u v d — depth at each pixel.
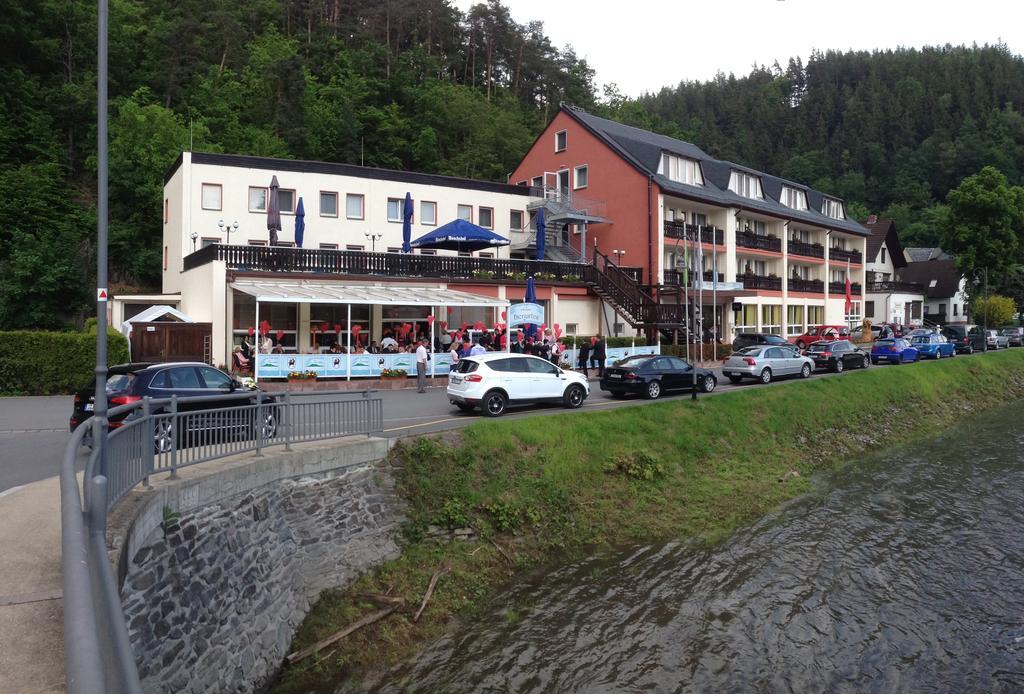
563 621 11.12
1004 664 9.90
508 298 32.88
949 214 66.25
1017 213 63.72
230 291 25.95
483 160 59.97
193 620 8.45
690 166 43.97
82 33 50.09
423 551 12.73
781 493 18.11
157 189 42.59
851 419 25.73
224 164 31.78
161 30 55.75
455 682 9.38
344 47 67.19
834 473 20.59
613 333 36.50
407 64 66.44
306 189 33.47
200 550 8.90
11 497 9.01
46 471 11.57
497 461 15.20
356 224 34.75
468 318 32.41
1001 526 15.65
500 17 80.94
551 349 27.73
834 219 57.41
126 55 52.81
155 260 42.09
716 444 20.12
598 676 9.48
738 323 44.72
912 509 16.94
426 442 14.34
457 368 19.33
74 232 35.91
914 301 68.94
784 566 13.33
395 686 9.31
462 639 10.60
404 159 59.66
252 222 32.38
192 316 29.23
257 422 11.05
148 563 7.80
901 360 37.06
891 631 10.80
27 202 37.81
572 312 35.38
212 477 9.36
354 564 11.89
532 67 82.12
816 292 53.81
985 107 115.38
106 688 2.09
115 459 7.43
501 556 13.25
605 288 36.03
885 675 9.57
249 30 67.19
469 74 79.00
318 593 11.28
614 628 10.85
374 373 25.55
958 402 32.66
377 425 13.64
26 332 22.30
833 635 10.66
